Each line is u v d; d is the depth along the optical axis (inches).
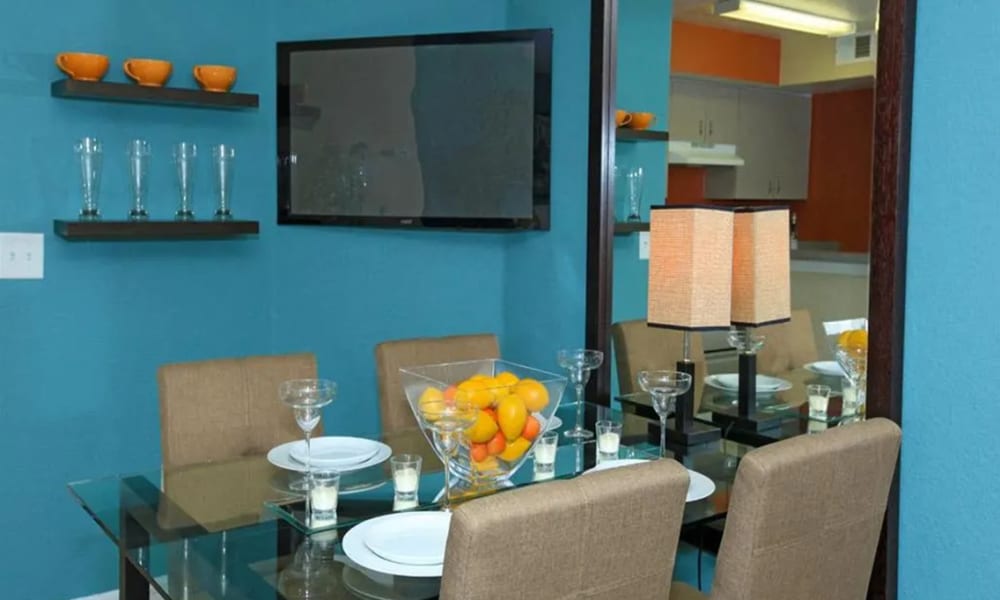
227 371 91.9
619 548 53.0
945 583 76.6
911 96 77.0
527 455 79.7
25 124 109.8
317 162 128.0
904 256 78.1
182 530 68.8
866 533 67.9
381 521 66.9
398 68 124.7
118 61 115.7
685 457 87.1
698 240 93.0
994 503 72.9
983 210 72.6
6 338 110.6
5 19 107.6
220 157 119.1
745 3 93.0
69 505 116.0
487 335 110.6
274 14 127.4
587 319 118.0
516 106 120.0
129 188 118.0
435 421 69.6
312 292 132.2
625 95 111.3
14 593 113.2
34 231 111.3
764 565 61.2
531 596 49.9
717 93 96.4
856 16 81.4
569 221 122.0
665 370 100.6
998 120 71.4
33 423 113.0
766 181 91.0
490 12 135.2
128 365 119.6
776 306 91.3
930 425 77.0
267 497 75.0
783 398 91.0
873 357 79.9
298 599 58.0
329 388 75.2
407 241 133.4
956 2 73.7
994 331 72.3
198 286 124.6
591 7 115.8
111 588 119.6
